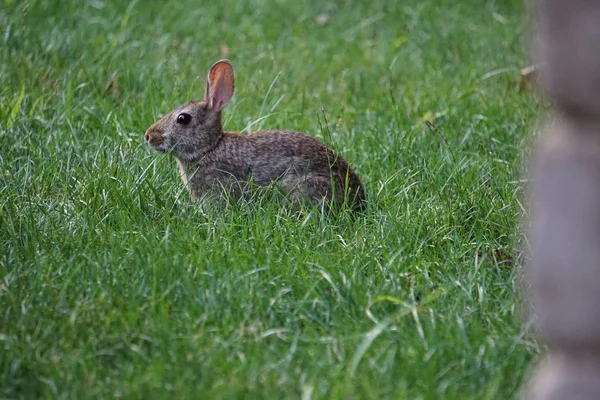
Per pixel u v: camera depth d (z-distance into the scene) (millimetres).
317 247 10102
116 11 19562
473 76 16562
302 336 8398
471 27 19375
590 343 6422
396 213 10875
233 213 10914
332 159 11938
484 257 10000
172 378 7742
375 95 15922
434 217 10828
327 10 20859
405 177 12203
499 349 8148
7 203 11023
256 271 9328
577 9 6105
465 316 8789
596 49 6094
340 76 16953
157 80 15672
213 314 8703
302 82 16406
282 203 11508
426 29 19188
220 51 17938
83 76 15469
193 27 19125
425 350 8055
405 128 14086
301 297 9133
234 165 11938
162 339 8203
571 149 6355
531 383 7363
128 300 9000
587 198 6293
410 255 10016
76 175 11852
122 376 7930
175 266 9430
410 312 8711
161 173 12039
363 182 12477
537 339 8289
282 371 7793
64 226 10555
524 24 17516
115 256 9648
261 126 13984
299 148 11883
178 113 12070
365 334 8258
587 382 6500
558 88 6289
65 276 9398
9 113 14008
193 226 10633
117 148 12453
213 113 12062
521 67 16812
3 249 10094
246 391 7500
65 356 8164
